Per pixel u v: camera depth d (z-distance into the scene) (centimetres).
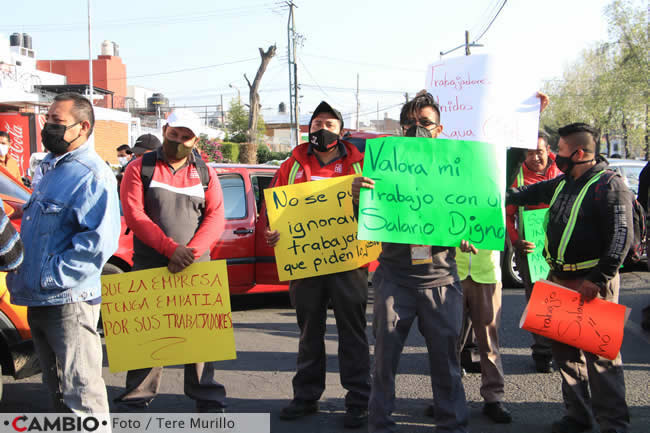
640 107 3419
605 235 317
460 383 302
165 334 326
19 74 2661
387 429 296
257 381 438
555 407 385
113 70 4575
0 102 1620
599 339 314
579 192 330
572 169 334
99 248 267
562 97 4322
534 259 443
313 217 359
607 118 3641
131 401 355
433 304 298
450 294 302
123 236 545
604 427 322
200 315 328
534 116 393
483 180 299
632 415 365
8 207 448
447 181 300
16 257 247
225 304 328
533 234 444
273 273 610
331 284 357
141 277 325
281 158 3234
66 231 270
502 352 507
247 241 611
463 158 300
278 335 564
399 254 303
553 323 322
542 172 459
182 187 342
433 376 303
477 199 299
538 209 457
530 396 405
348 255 356
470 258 363
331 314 651
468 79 406
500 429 350
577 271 333
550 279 355
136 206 332
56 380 276
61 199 268
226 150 2666
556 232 339
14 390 411
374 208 302
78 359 270
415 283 299
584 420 336
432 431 349
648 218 501
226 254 596
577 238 329
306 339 367
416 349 517
